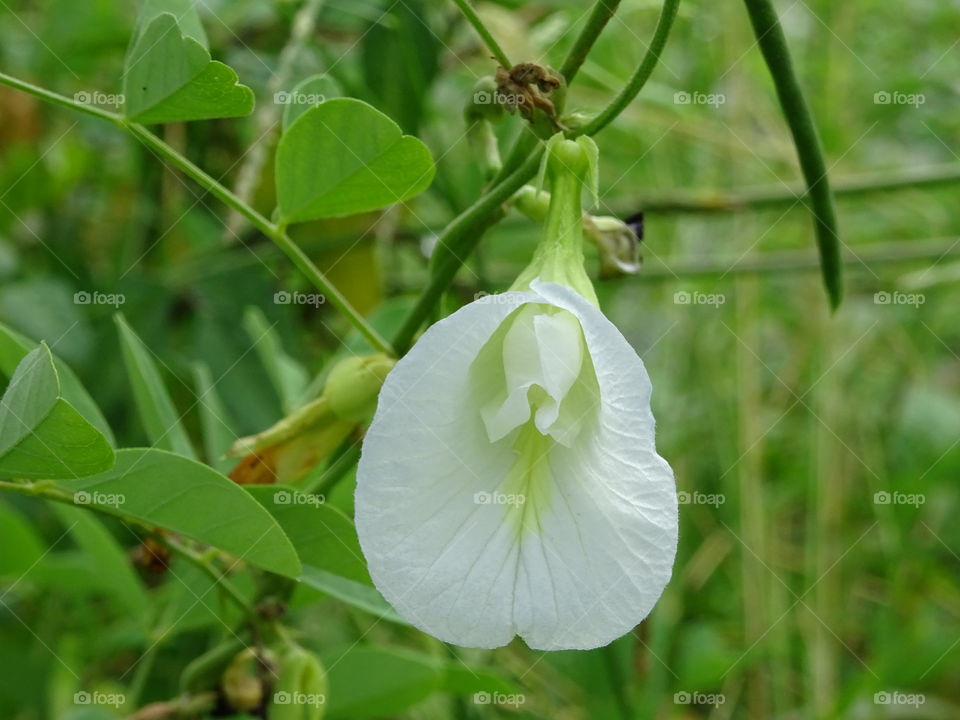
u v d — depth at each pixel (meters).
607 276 0.24
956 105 0.52
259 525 0.20
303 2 0.35
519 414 0.20
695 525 0.44
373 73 0.35
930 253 0.40
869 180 0.38
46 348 0.19
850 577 0.44
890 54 0.52
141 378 0.24
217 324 0.36
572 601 0.19
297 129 0.21
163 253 0.38
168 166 0.37
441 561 0.19
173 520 0.21
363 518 0.19
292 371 0.31
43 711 0.33
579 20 0.35
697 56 0.46
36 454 0.19
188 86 0.21
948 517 0.44
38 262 0.40
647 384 0.19
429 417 0.19
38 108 0.39
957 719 0.41
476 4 0.37
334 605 0.36
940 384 0.53
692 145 0.47
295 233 0.36
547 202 0.23
